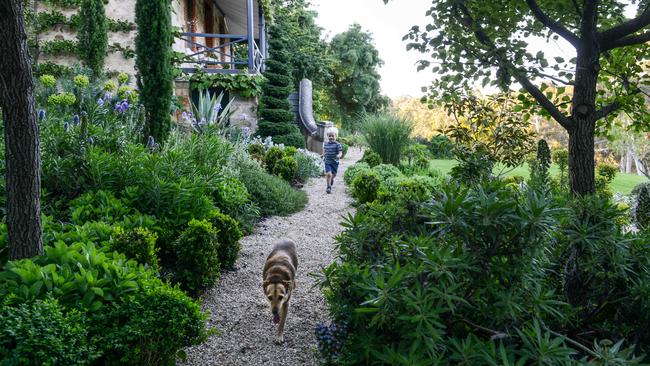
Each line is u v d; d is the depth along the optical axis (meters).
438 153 25.66
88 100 10.55
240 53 26.91
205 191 7.67
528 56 5.65
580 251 3.68
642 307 3.46
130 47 14.16
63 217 5.91
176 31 15.42
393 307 3.02
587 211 3.73
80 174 6.65
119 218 5.85
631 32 5.27
